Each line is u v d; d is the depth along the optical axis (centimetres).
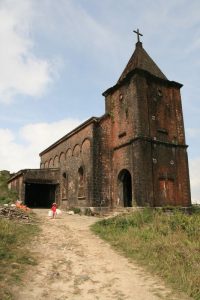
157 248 1120
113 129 2583
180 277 852
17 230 1360
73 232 1522
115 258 1088
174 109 2481
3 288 732
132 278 887
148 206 2031
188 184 2322
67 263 1006
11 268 877
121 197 2361
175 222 1416
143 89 2317
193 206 2289
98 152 2491
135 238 1298
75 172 2811
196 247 1073
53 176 3212
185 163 2367
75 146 2881
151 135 2250
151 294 768
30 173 3094
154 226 1426
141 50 2655
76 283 836
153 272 933
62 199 3047
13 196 3144
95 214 2297
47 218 2022
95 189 2389
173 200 2219
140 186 2062
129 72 2375
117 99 2573
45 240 1290
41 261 999
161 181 2192
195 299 738
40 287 787
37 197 3488
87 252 1155
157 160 2220
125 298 743
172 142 2369
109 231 1502
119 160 2417
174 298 743
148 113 2292
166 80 2491
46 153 3888
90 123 2573
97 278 883
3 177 4341
